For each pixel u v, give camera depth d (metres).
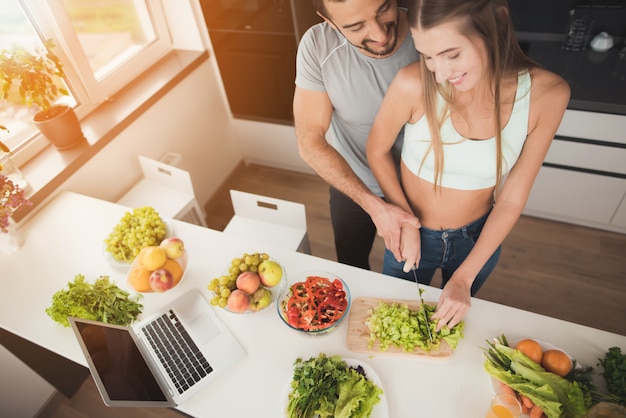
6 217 1.55
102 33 2.22
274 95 2.60
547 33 2.29
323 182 2.93
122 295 1.40
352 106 1.49
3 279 1.59
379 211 1.41
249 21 2.30
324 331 1.31
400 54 1.34
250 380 1.24
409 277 1.58
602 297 2.16
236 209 2.03
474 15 0.88
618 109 1.92
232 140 2.98
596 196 2.25
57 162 1.94
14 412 1.82
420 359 1.23
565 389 1.05
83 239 1.71
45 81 1.72
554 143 2.15
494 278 2.28
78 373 1.98
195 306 1.43
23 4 1.84
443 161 1.21
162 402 1.19
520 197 1.24
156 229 1.59
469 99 1.08
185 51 2.58
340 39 1.35
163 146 2.45
